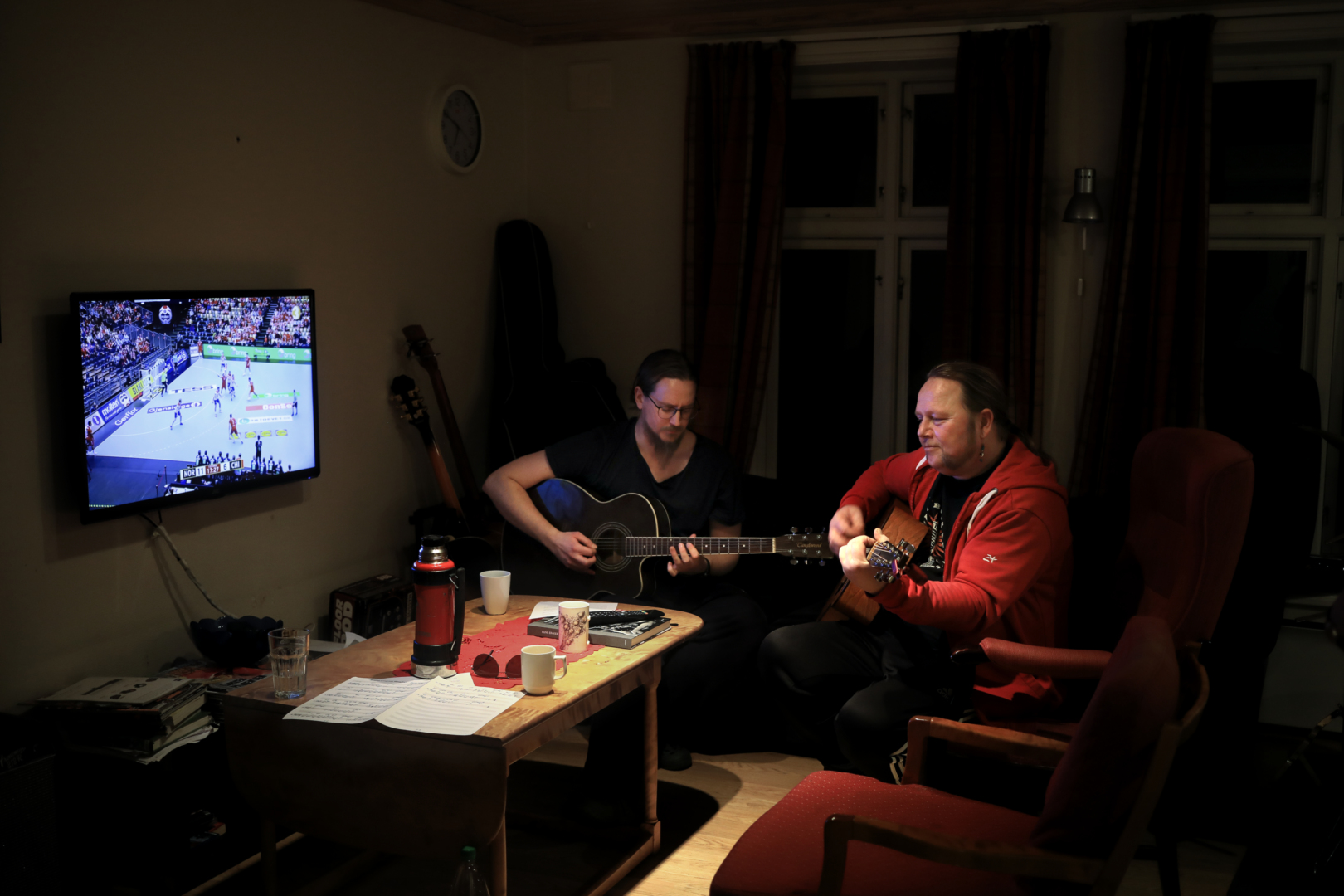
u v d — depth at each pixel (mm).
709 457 3164
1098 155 3742
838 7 3893
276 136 3186
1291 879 2500
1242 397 3051
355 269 3555
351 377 3568
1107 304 3686
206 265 2963
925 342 4211
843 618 2861
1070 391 3867
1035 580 2379
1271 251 3756
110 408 2598
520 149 4453
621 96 4301
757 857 1729
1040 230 3730
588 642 2400
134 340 2652
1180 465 2307
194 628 2725
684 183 4148
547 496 3141
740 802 2889
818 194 4266
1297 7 3461
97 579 2676
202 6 2902
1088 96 3727
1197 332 3588
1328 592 3334
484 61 4172
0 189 2395
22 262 2453
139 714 2324
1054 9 3701
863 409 4316
